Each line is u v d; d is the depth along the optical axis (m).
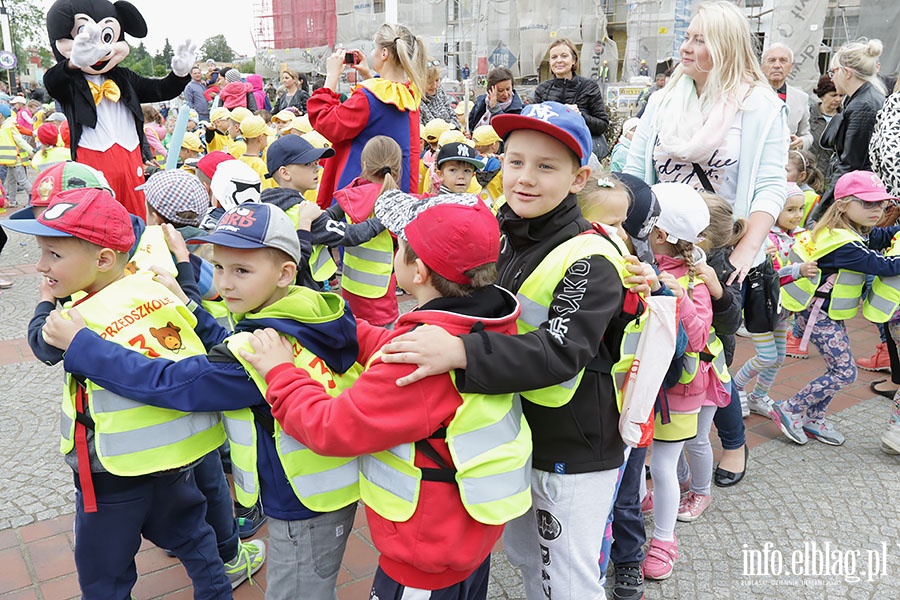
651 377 1.95
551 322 1.78
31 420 4.14
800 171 5.02
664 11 14.91
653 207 2.35
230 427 1.95
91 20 5.17
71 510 3.23
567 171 1.89
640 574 2.71
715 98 3.14
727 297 2.83
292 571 1.97
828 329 3.91
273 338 1.79
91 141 5.33
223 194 3.27
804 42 11.88
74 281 1.98
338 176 4.99
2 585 2.72
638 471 2.61
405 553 1.72
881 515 3.27
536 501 2.03
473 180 6.35
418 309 1.79
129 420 1.93
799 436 3.96
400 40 4.87
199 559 2.32
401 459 1.71
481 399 1.69
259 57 21.98
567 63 6.95
